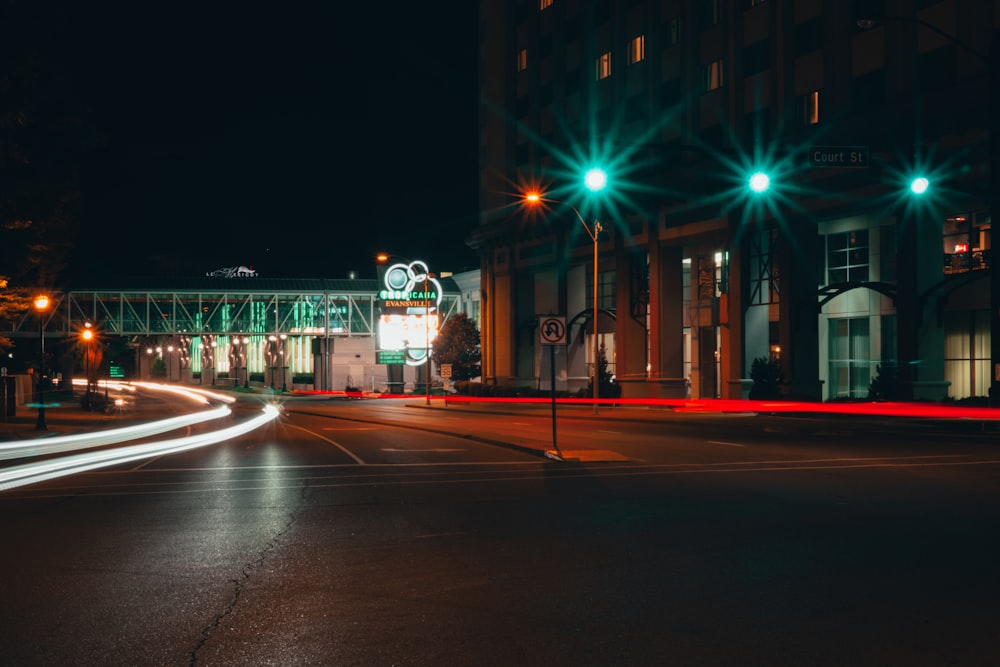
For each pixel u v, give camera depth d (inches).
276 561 362.0
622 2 2188.7
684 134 1953.7
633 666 227.1
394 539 409.4
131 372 6845.5
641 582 319.6
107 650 243.6
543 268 2630.4
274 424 1521.9
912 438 1014.4
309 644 247.8
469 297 3799.2
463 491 582.6
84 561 364.2
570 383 2492.6
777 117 1692.9
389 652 239.8
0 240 1179.3
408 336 3297.2
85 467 776.3
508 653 238.4
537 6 2588.6
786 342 1673.2
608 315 2396.7
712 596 298.4
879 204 1481.3
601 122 2271.2
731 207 1788.9
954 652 237.0
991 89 1069.1
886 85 1459.2
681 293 2057.1
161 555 376.2
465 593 305.4
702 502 520.4
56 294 3115.2
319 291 3956.7
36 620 274.4
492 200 2859.3
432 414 1892.2
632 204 2103.8
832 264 1728.6
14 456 909.8
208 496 569.9
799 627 260.7
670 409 1875.0
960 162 1323.8
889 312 1595.7
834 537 403.5
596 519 461.1
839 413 1464.1
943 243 1469.0
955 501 515.5
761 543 390.9
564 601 293.3
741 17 1800.0
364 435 1186.6
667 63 2030.0
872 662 229.1
